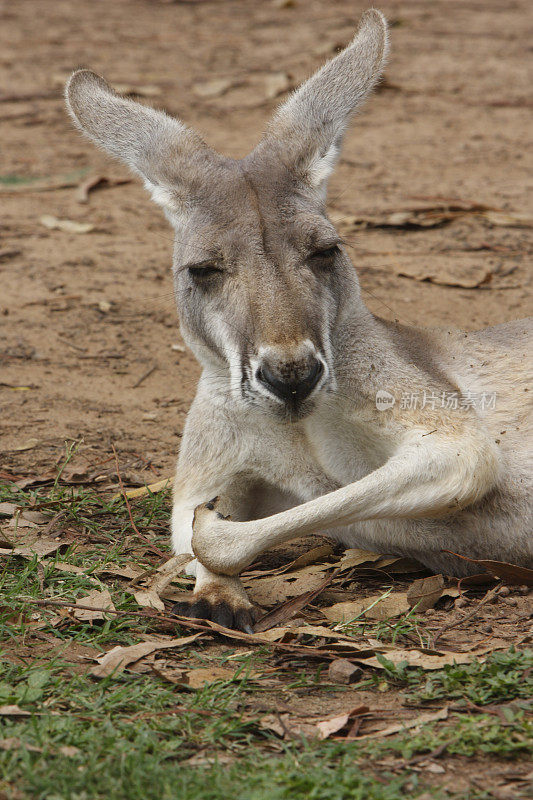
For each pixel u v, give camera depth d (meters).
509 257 16.30
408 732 5.67
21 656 6.68
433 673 6.39
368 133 24.14
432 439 7.92
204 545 7.58
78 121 9.46
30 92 27.52
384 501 7.62
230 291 7.93
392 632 7.11
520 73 29.34
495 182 20.14
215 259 8.02
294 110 9.07
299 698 6.20
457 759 5.46
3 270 16.30
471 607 7.61
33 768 5.18
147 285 15.74
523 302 14.39
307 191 8.54
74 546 8.45
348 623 7.24
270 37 33.56
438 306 14.26
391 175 20.73
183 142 8.95
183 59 30.83
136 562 8.41
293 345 7.46
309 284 7.84
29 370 13.01
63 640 6.97
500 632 7.10
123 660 6.51
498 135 23.61
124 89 26.41
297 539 9.35
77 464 10.61
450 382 8.77
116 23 36.88
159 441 11.28
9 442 11.09
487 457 8.00
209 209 8.35
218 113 24.94
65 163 22.23
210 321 8.23
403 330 9.42
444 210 18.41
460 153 22.25
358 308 8.61
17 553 8.36
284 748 5.50
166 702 6.02
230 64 29.95
